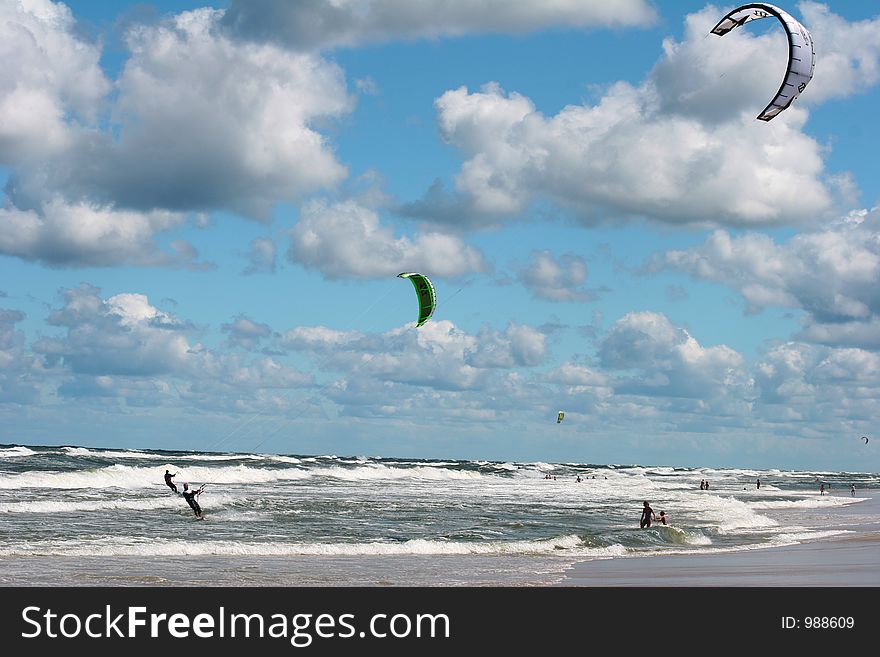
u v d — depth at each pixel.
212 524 30.72
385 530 30.59
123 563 20.67
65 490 46.88
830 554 25.66
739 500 60.78
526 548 25.88
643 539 28.67
